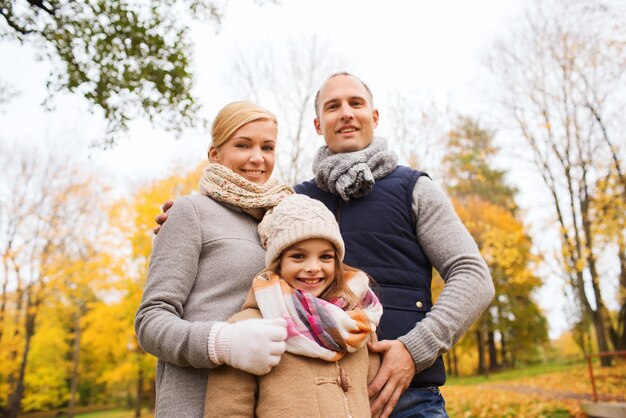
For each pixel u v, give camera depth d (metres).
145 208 11.23
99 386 30.75
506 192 20.95
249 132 1.88
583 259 13.38
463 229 2.00
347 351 1.46
